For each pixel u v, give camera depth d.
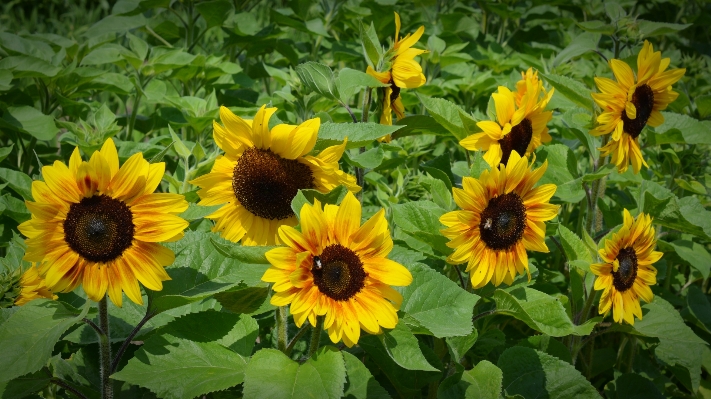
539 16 2.26
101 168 0.74
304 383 0.76
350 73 1.01
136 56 1.48
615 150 1.09
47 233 0.74
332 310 0.76
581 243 1.03
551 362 0.96
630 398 1.13
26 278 0.89
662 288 1.35
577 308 1.09
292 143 0.82
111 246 0.76
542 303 0.94
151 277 0.77
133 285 0.77
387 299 0.79
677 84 1.75
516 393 0.95
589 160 1.47
